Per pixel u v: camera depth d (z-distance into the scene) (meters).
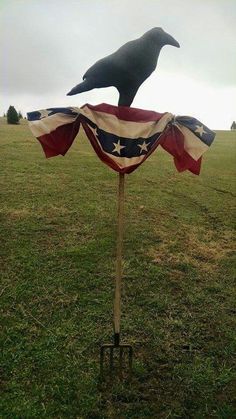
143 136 1.70
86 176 5.72
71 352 2.09
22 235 3.52
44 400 1.77
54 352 2.09
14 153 7.05
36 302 2.54
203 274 3.06
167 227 3.99
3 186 4.93
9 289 2.67
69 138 1.70
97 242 3.45
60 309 2.48
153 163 7.15
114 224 3.90
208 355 2.13
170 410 1.75
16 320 2.35
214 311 2.56
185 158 1.82
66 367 1.98
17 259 3.07
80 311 2.47
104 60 1.64
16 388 1.83
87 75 1.66
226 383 1.93
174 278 2.95
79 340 2.20
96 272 2.95
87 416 1.71
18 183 5.11
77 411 1.72
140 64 1.65
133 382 1.89
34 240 3.43
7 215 3.96
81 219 3.98
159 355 2.11
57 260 3.10
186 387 1.89
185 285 2.86
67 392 1.82
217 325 2.41
